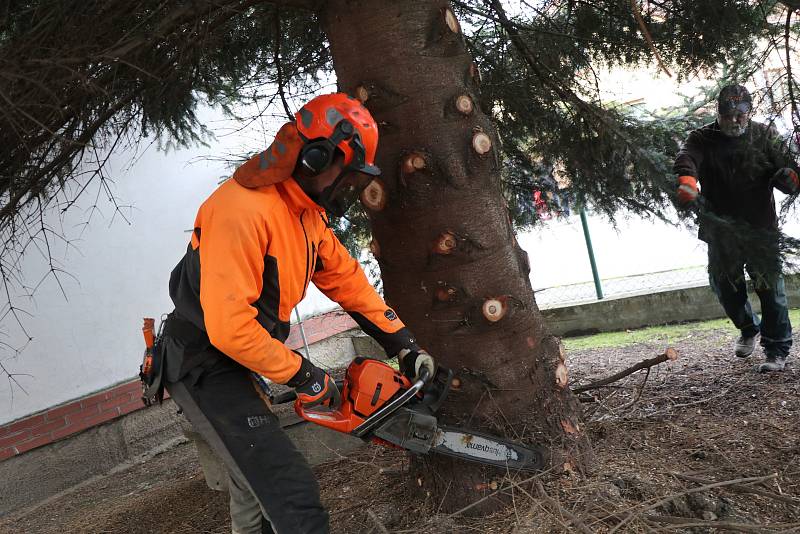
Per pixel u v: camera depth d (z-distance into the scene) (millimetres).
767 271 3273
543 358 2520
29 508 4590
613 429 3070
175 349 1987
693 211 3381
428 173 2314
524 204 4590
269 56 3900
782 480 2473
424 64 2307
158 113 3203
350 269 2191
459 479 2451
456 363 2438
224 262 1780
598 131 3713
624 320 6250
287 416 3600
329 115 1843
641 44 3693
